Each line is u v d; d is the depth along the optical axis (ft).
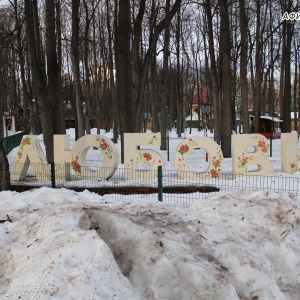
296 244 20.18
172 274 15.61
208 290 14.75
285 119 86.63
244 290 16.02
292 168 46.26
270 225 21.29
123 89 58.80
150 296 15.14
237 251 17.95
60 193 30.22
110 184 41.98
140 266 16.35
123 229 18.16
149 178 45.57
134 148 46.55
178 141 115.44
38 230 18.31
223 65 69.56
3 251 16.92
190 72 215.10
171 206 25.11
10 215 23.31
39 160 47.16
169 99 161.99
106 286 13.10
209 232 19.92
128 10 57.57
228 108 69.36
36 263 14.75
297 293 16.92
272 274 17.43
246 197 24.63
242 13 69.00
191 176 45.14
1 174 37.76
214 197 24.86
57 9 83.82
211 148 45.34
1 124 38.19
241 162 44.73
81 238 15.65
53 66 60.29
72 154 47.57
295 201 23.97
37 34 65.10
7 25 94.02
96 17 129.08
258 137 44.98
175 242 17.30
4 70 136.15
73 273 13.52
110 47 102.42
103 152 47.03
